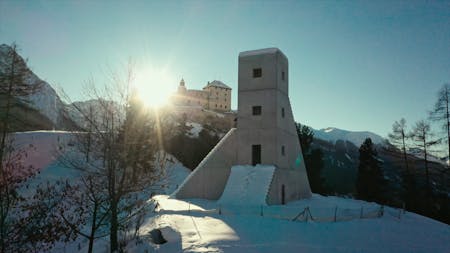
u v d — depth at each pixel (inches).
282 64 1312.7
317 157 2021.4
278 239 628.1
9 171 442.6
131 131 546.6
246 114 1256.2
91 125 537.3
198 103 5669.3
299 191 1387.8
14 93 1405.0
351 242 649.6
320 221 821.9
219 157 1248.8
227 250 544.1
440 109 1524.4
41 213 471.8
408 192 1796.3
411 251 620.1
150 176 579.5
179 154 2279.8
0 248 418.9
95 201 527.5
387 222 909.8
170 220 730.8
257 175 1136.2
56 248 584.7
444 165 1664.6
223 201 1077.1
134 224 683.4
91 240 518.9
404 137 1888.5
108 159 528.1
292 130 1395.2
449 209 1547.7
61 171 1144.2
